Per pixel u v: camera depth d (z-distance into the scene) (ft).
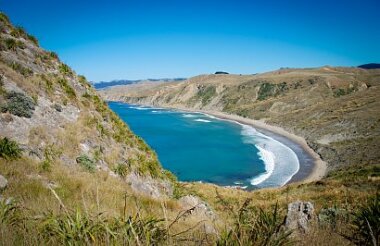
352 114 295.28
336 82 523.70
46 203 17.70
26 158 34.37
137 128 395.55
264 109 490.90
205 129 387.96
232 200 74.79
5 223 11.76
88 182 35.47
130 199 31.86
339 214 21.09
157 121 470.39
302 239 13.21
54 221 11.20
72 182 32.91
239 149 262.26
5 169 28.27
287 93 542.16
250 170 196.03
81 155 44.21
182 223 22.21
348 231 15.88
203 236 12.37
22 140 38.65
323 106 386.32
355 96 390.83
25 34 61.82
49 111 47.65
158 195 50.75
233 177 182.60
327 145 244.01
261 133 349.00
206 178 181.68
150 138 323.78
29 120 42.65
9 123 39.50
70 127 47.96
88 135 49.44
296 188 101.55
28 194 22.56
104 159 48.19
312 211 21.04
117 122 62.28
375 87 417.69
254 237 9.96
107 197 29.60
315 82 550.36
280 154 237.66
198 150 263.08
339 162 197.36
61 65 62.75
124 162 51.29
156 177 55.42
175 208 37.65
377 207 13.57
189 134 349.20
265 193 96.22
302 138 297.53
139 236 10.27
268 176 181.88
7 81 44.98
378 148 192.54
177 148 272.92
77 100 56.18
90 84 67.41
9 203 15.12
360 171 132.77
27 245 9.71
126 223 10.56
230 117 514.27
